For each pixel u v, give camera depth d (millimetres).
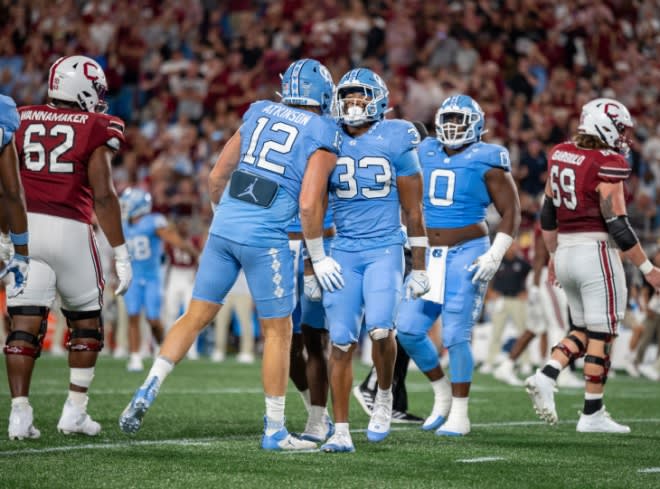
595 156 15617
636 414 19109
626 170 15469
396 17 46094
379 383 13758
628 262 33281
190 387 22766
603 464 12273
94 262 13672
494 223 34000
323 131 12500
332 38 45469
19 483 10094
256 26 48500
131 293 27797
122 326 34406
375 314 13062
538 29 47344
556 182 16000
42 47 50000
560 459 12609
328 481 10523
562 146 16078
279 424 12797
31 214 13227
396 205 13422
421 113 42375
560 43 47344
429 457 12477
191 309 12664
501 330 30859
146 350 35906
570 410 19891
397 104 42656
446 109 15352
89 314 13875
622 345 34344
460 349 15180
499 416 18297
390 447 13359
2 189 12383
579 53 46938
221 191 13133
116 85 47938
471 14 46375
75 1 51344
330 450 12609
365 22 46531
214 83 45625
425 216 15562
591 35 47094
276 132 12609
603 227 15820
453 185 15312
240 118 43531
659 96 46500
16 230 12453
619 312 15852
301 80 12836
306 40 45906
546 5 48281
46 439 13398
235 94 45281
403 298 15727
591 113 15797
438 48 45219
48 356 32188
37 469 10891
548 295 25078
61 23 50594
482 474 11266
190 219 37969
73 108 13742
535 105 42469
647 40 49719
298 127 12562
